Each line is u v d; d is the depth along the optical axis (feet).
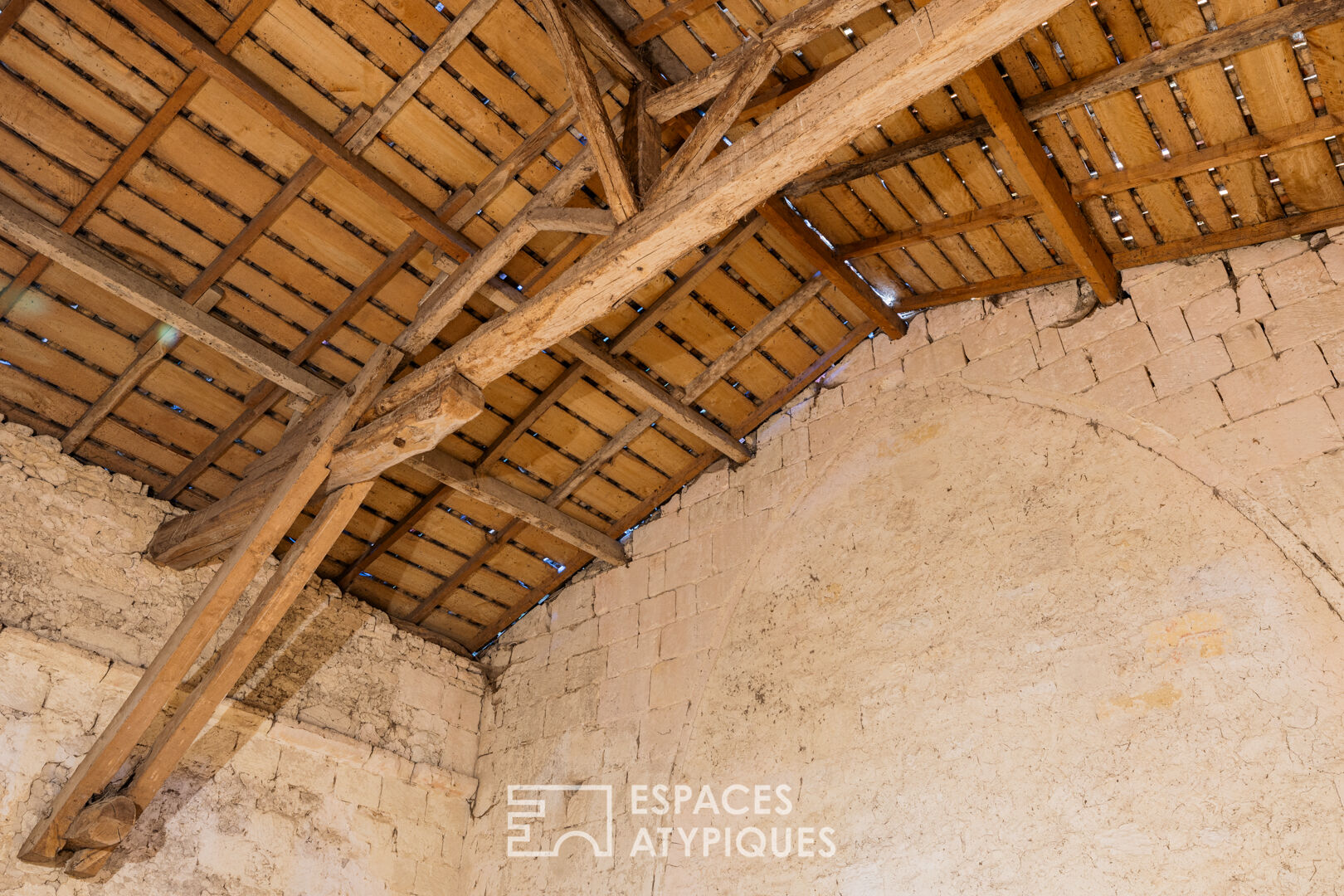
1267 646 16.53
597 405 24.56
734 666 23.26
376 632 26.37
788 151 14.07
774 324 23.79
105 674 20.86
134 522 22.61
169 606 22.59
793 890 20.01
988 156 19.39
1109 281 20.34
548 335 17.69
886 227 21.80
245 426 22.36
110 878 19.71
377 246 20.74
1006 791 18.21
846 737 20.71
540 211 18.44
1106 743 17.49
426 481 24.76
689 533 25.89
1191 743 16.67
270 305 21.07
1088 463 19.75
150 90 17.71
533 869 24.14
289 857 22.38
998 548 20.29
